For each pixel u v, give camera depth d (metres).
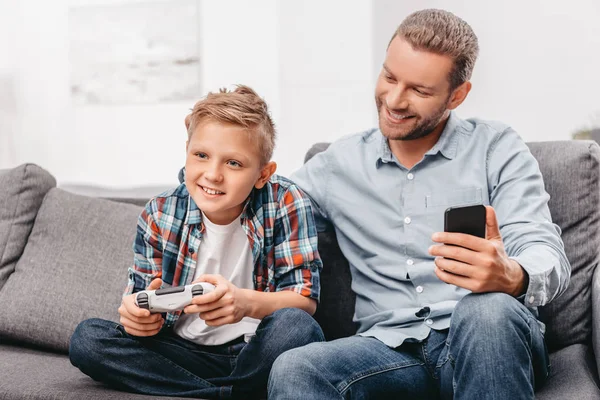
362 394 1.14
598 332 1.22
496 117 2.93
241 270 1.38
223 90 1.37
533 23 2.85
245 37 3.09
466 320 1.04
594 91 2.79
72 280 1.60
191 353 1.31
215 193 1.28
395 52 1.31
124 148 3.27
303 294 1.35
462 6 2.91
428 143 1.43
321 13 3.01
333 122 3.04
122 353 1.24
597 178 1.43
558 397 1.09
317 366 1.09
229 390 1.23
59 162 3.37
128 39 3.22
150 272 1.38
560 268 1.17
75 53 3.29
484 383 0.99
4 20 3.38
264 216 1.40
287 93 3.07
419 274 1.35
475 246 1.07
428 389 1.23
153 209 1.39
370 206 1.43
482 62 2.92
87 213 1.70
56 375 1.33
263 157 1.33
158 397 1.21
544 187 1.42
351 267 1.47
